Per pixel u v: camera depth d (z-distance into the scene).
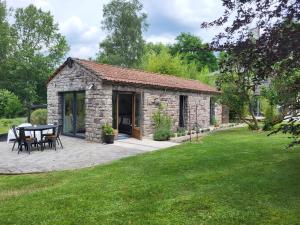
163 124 17.59
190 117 20.83
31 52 45.22
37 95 46.06
